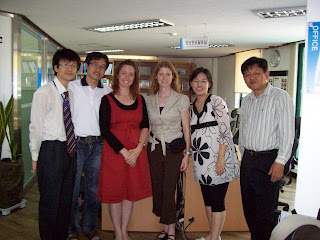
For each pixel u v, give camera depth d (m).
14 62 4.00
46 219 2.33
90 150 2.56
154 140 2.54
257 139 2.24
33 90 4.81
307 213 2.39
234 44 6.63
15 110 3.99
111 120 2.40
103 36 5.86
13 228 3.06
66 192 2.40
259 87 2.24
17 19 4.05
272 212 2.28
